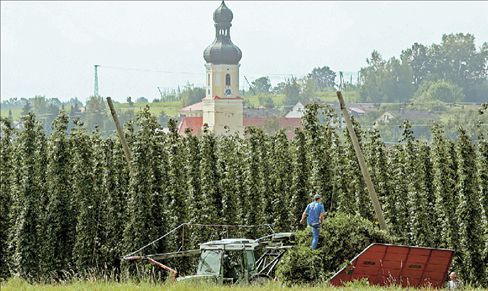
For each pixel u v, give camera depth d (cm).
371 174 15875
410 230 15700
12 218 15175
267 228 15812
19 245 14775
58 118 15500
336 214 10819
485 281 14538
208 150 16162
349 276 10169
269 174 16212
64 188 15075
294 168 15875
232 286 9138
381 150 15975
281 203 15950
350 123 13100
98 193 15075
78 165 15175
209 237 15175
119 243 14725
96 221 14938
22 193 15038
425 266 10244
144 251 14300
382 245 10100
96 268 14188
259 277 10388
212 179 15950
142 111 15062
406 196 15825
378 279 10244
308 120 15900
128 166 15075
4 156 15462
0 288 8894
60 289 8694
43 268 14725
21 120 15738
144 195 14525
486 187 14775
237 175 16162
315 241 10450
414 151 15975
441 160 15488
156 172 14750
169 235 14575
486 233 14550
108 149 15338
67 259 14862
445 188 15338
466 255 14675
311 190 15612
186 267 14462
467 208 14775
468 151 14962
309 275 10319
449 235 15012
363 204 15600
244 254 10356
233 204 15925
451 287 10356
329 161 15688
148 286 8825
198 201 15712
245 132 16838
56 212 14938
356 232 10556
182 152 15900
